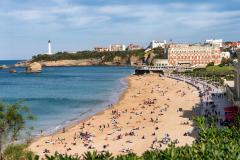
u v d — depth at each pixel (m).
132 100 152.50
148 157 26.25
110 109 130.00
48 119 113.38
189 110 119.25
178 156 26.19
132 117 110.88
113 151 73.44
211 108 117.81
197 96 156.38
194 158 25.98
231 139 30.16
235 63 114.75
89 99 164.12
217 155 25.97
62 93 193.75
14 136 57.59
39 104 151.25
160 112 117.38
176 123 97.75
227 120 85.38
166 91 180.25
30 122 106.19
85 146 78.56
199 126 33.53
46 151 73.75
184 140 78.44
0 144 55.03
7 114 56.03
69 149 76.25
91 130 94.69
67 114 123.38
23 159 53.31
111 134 88.69
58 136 88.25
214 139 29.72
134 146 76.62
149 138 82.62
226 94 140.12
